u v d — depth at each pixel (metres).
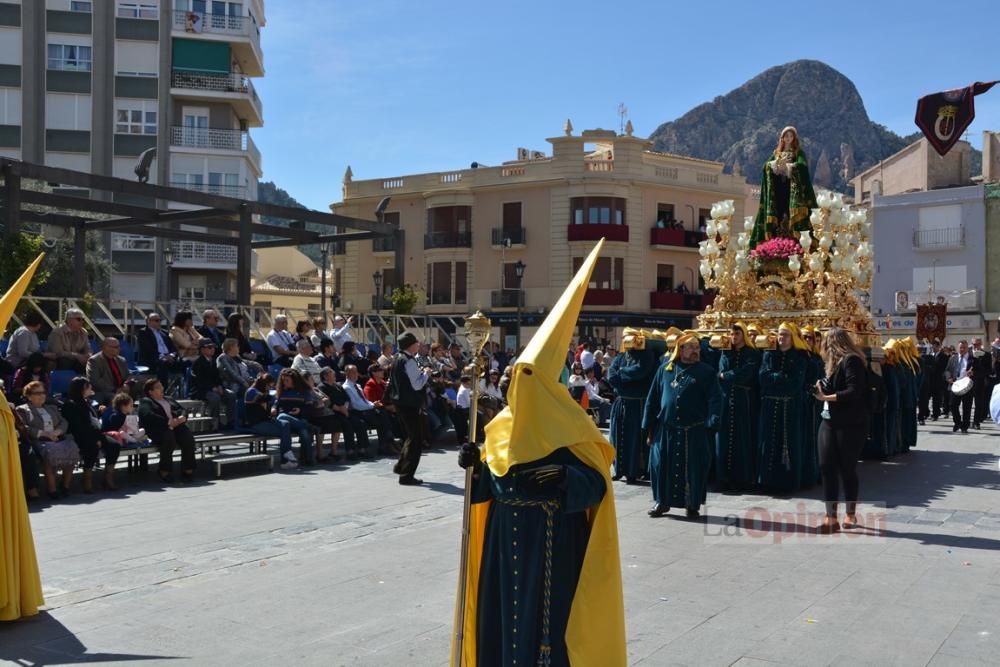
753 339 11.24
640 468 11.88
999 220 43.84
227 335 15.27
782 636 5.48
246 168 43.84
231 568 7.15
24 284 5.91
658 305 47.41
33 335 12.44
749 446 11.26
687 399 9.30
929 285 45.44
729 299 13.12
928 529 8.71
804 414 11.27
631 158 46.97
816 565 7.29
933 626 5.67
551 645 4.02
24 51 40.94
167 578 6.84
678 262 48.62
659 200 47.97
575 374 19.56
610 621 4.05
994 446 16.34
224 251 43.47
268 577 6.88
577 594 4.05
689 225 49.03
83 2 41.66
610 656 4.04
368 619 5.84
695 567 7.22
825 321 12.31
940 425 21.28
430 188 50.06
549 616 4.03
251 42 43.84
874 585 6.67
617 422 11.98
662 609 6.05
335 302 51.78
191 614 5.95
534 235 47.62
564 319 4.21
